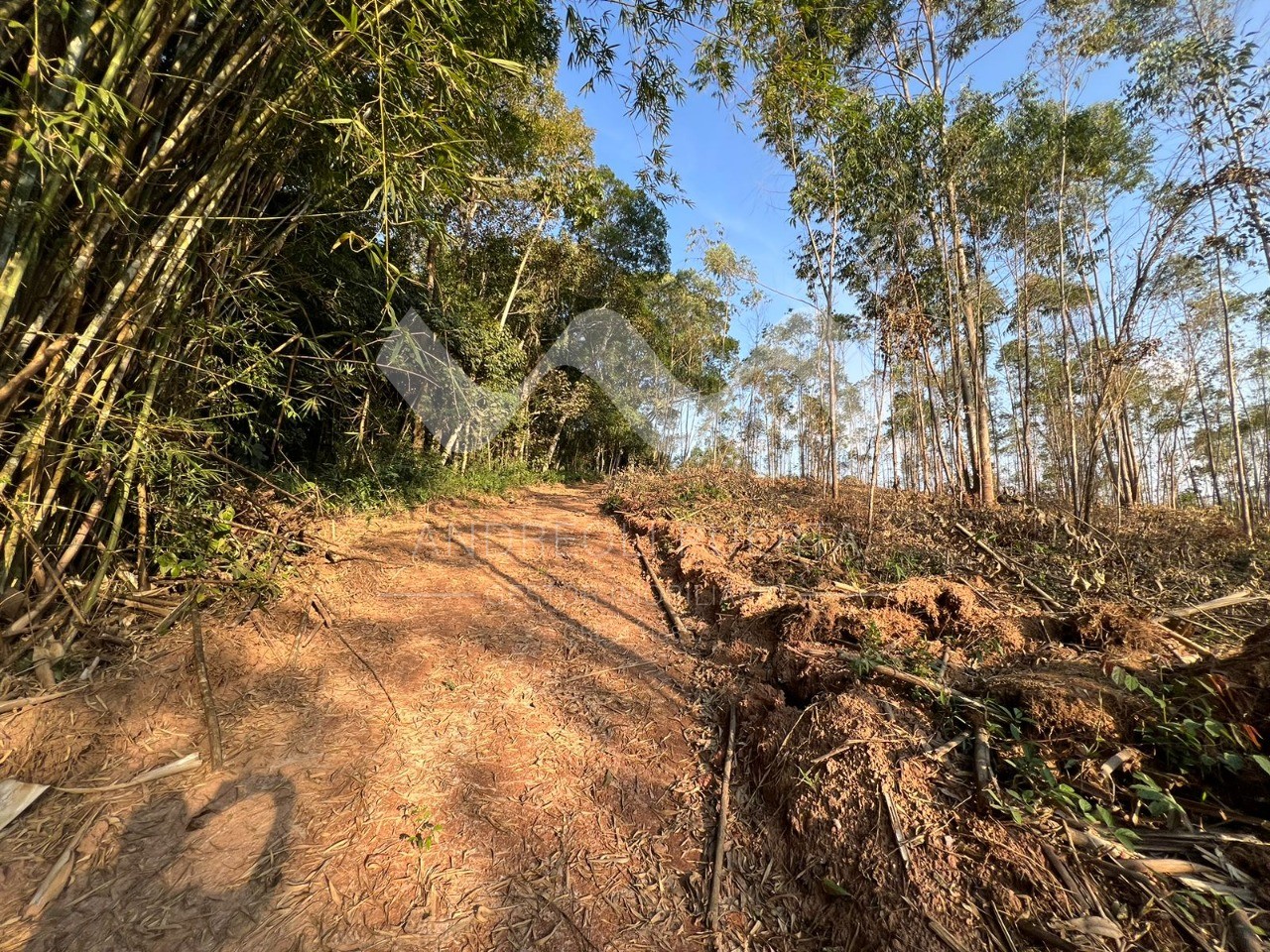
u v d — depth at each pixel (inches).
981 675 81.4
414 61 68.7
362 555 161.6
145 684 79.9
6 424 71.4
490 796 71.4
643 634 127.8
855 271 264.5
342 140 78.0
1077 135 251.3
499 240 383.6
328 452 233.6
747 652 107.7
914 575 142.7
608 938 53.6
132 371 90.9
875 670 81.0
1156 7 207.8
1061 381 390.0
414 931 52.3
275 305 120.0
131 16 67.6
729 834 66.9
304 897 54.3
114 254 80.3
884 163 219.6
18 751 65.6
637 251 563.5
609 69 129.0
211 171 81.4
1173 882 44.6
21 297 70.7
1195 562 162.2
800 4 109.9
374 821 64.6
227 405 118.0
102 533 94.5
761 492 307.4
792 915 55.4
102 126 60.0
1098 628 87.6
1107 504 316.2
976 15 267.7
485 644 116.4
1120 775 56.0
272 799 65.9
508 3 90.4
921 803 56.8
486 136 114.3
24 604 78.5
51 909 50.8
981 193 283.9
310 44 70.7
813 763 67.4
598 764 80.0
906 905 48.4
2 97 62.1
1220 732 51.3
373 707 87.9
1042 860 48.2
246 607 107.7
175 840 59.1
